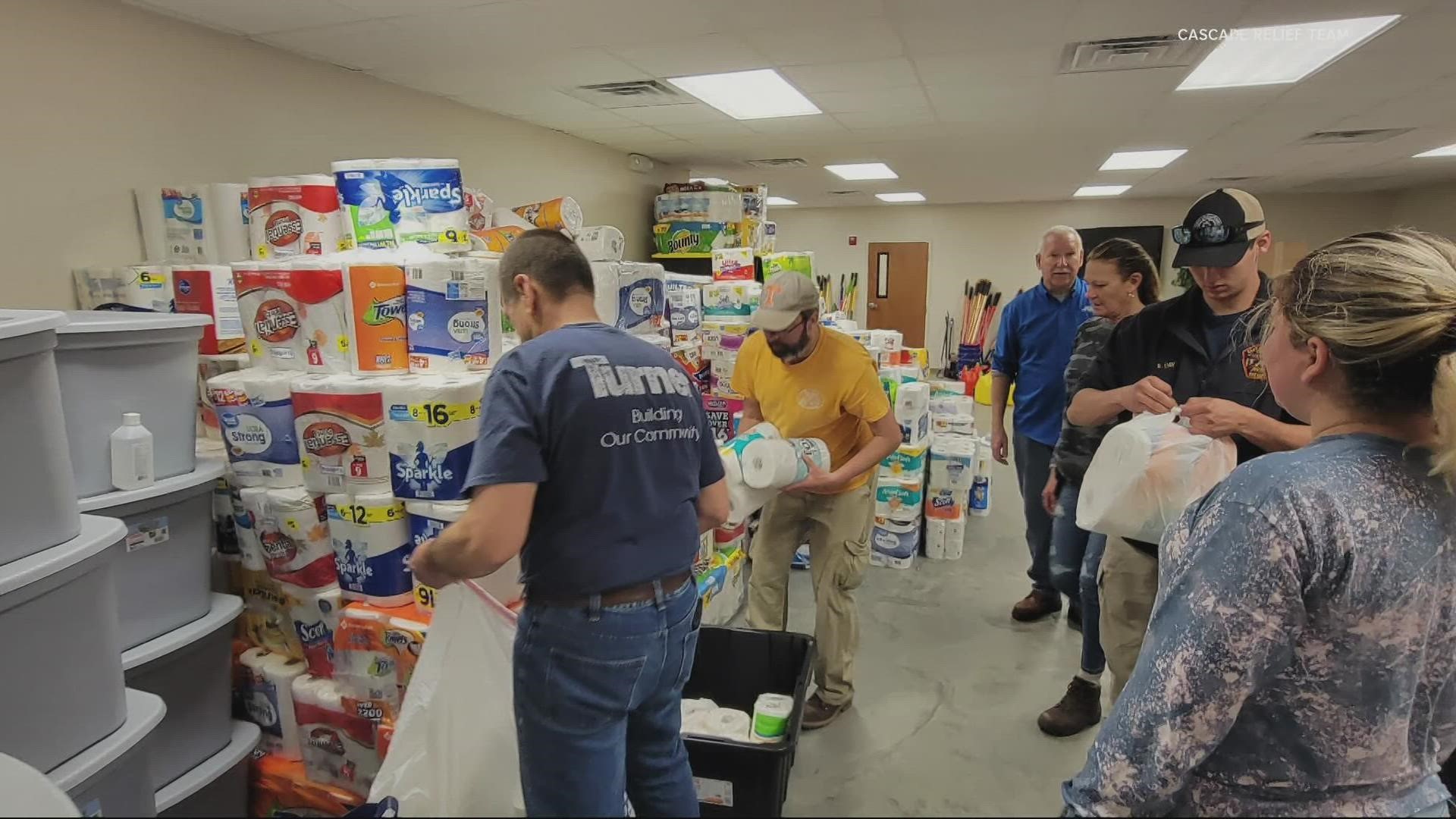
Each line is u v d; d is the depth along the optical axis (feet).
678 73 12.49
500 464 3.83
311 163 11.40
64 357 5.18
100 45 8.46
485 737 4.16
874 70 12.42
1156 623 2.85
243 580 6.86
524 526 3.87
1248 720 2.69
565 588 4.04
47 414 4.36
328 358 6.21
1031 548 10.39
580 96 14.14
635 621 4.12
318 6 9.03
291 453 6.26
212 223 8.00
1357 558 2.47
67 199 8.18
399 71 12.12
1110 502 4.96
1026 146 19.66
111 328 5.38
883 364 13.11
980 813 6.55
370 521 5.86
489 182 15.49
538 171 17.02
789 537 7.80
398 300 6.07
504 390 4.01
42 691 4.23
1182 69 12.35
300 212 6.81
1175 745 2.64
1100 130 17.58
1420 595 2.52
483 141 15.26
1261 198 31.12
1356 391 2.67
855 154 21.09
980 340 35.70
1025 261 35.58
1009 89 13.71
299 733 6.39
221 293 7.25
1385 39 10.80
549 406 4.00
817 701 7.93
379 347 6.05
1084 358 8.25
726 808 5.88
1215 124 16.70
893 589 11.57
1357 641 2.52
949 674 8.98
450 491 5.76
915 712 8.16
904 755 7.38
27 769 2.90
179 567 5.89
